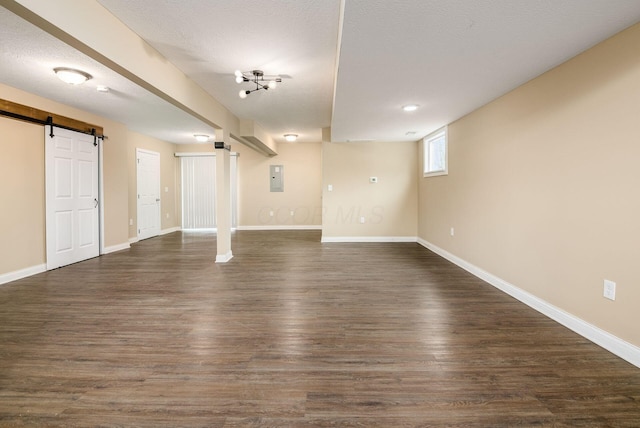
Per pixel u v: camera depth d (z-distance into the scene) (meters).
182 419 1.54
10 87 3.88
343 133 5.78
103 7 2.29
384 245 6.50
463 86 3.15
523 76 2.87
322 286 3.72
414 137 6.27
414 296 3.35
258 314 2.87
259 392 1.75
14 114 3.91
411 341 2.34
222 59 3.19
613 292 2.13
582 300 2.40
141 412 1.59
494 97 3.53
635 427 1.47
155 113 5.22
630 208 2.02
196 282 3.89
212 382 1.84
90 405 1.64
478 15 1.87
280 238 7.49
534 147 2.93
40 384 1.82
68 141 4.77
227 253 5.14
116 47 2.43
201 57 3.15
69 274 4.25
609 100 2.15
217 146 4.89
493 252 3.69
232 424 1.50
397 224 6.91
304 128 6.81
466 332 2.48
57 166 4.58
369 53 2.40
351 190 6.88
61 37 2.04
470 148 4.23
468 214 4.32
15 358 2.11
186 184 8.98
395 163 6.84
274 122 6.16
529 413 1.56
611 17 1.88
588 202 2.34
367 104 3.79
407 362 2.05
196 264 4.85
